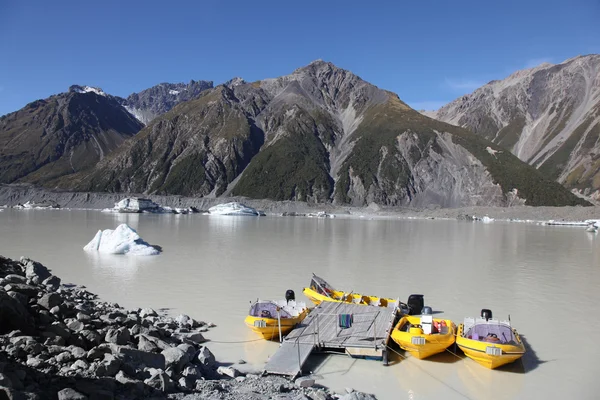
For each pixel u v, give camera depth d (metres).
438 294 32.69
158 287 32.88
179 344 19.80
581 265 46.81
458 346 20.42
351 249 57.84
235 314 26.34
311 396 15.75
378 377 18.22
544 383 17.95
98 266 40.97
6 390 11.26
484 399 16.52
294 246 60.06
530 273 41.38
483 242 70.38
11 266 28.45
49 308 19.47
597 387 17.66
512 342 19.44
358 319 23.31
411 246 62.62
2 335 15.36
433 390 17.16
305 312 24.36
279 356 18.98
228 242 63.66
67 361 15.00
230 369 17.75
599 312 28.08
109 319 20.25
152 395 14.27
